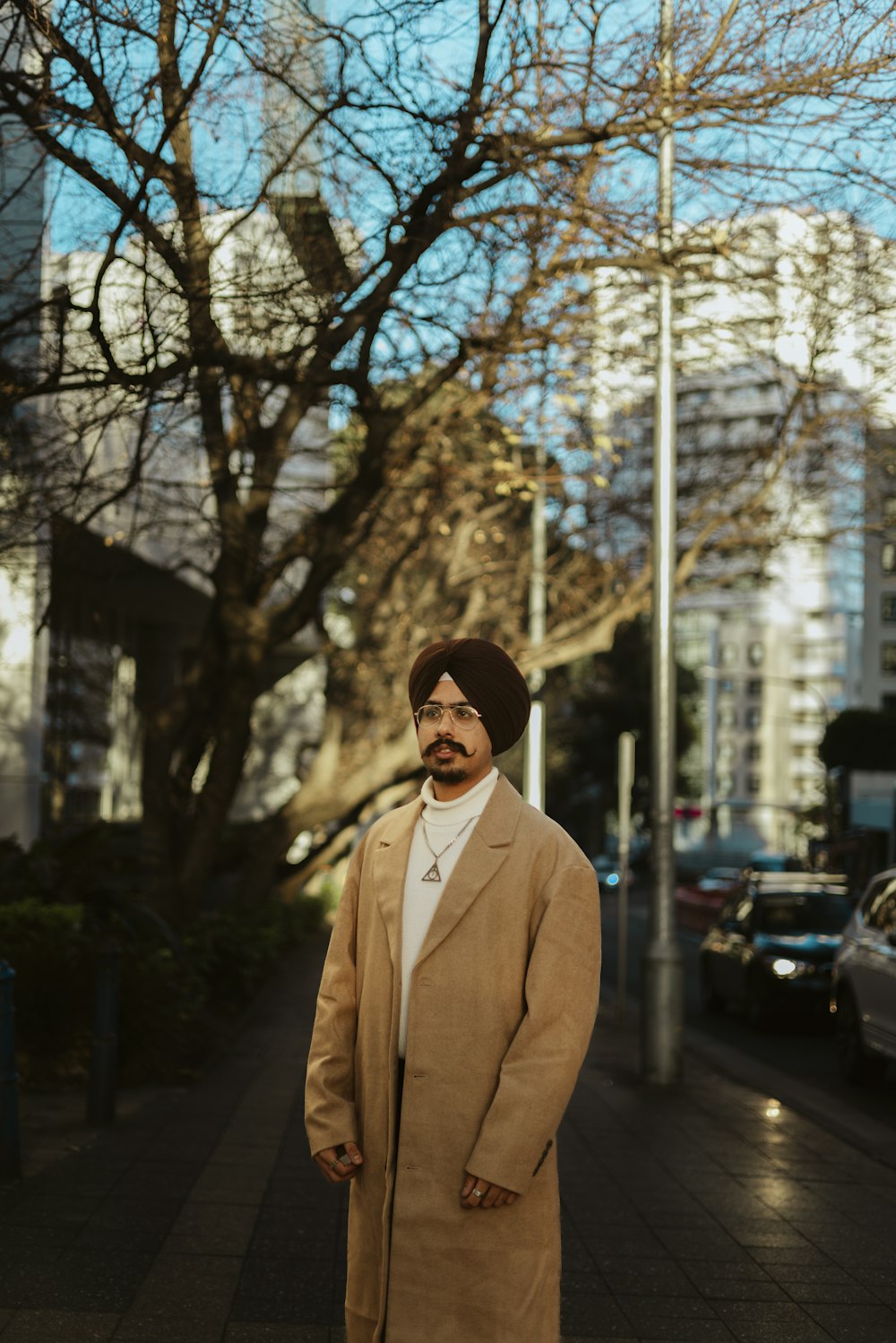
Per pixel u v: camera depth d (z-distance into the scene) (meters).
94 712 23.83
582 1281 5.45
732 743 118.62
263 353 9.72
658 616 11.47
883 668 69.50
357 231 9.05
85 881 11.63
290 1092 9.55
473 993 2.92
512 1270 2.87
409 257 8.74
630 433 18.41
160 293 8.18
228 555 12.45
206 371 9.26
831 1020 16.52
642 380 16.30
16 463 10.56
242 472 11.27
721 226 8.98
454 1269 2.85
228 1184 6.66
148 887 13.84
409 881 3.05
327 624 29.62
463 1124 2.88
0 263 10.45
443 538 20.98
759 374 13.89
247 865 18.66
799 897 17.69
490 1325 2.84
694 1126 8.97
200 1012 12.22
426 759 3.09
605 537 20.06
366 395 10.18
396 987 2.97
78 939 9.77
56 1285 4.99
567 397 10.95
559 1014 2.89
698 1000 20.34
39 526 10.20
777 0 7.38
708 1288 5.39
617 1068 11.87
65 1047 9.34
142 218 8.12
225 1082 9.93
